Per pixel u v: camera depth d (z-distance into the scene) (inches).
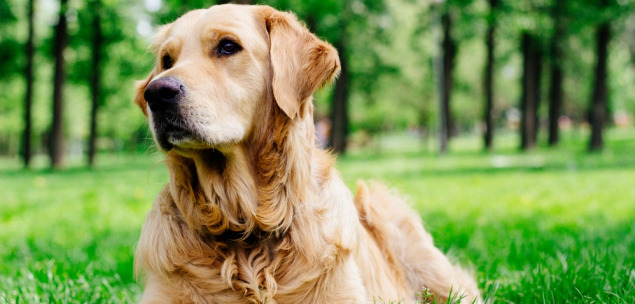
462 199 363.6
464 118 1998.0
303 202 120.1
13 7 940.0
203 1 480.7
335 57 126.3
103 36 912.9
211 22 124.6
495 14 893.2
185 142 114.6
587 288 149.9
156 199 128.3
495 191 405.4
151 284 122.9
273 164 120.4
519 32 953.5
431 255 163.0
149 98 114.5
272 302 115.8
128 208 343.6
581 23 835.4
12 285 166.2
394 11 1092.5
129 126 1573.6
